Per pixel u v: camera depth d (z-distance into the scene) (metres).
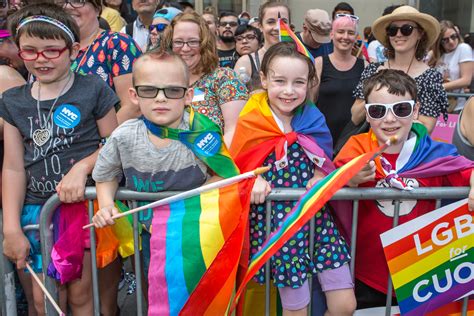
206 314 2.33
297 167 2.57
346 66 4.26
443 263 2.45
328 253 2.48
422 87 3.30
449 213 2.42
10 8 3.45
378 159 2.50
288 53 2.49
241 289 2.25
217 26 6.78
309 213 2.17
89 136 2.53
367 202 2.59
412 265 2.44
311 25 5.11
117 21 6.50
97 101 2.53
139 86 2.28
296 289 2.46
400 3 10.48
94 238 2.43
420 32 3.41
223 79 3.11
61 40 2.41
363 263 2.65
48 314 2.53
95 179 2.36
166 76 2.25
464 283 2.47
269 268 2.47
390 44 3.53
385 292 2.62
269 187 2.38
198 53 3.12
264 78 2.62
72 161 2.49
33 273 2.46
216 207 2.30
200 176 2.39
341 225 2.62
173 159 2.34
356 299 2.72
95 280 2.48
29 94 2.49
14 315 2.66
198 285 2.29
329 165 2.54
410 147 2.51
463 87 6.45
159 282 2.33
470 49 6.52
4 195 2.49
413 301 2.45
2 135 2.68
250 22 6.91
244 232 2.28
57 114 2.45
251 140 2.55
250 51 5.90
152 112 2.28
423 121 3.28
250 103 2.63
